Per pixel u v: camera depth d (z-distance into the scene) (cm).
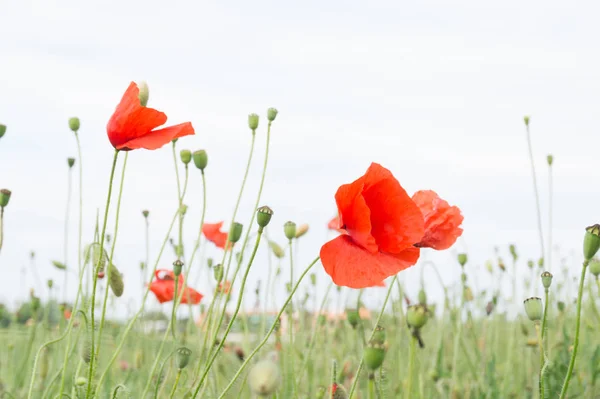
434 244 70
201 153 86
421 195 72
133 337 130
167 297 100
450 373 116
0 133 89
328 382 104
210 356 73
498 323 127
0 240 83
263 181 84
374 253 62
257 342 110
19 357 132
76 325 112
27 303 148
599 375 103
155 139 68
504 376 118
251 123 87
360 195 61
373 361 62
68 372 105
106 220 67
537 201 106
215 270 92
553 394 98
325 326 121
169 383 102
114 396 73
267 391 58
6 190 83
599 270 85
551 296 130
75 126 89
